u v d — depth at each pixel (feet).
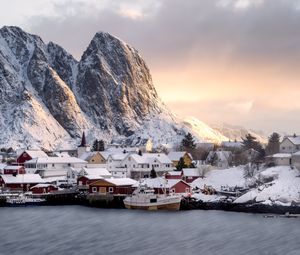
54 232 408.26
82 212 526.57
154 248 351.67
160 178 618.03
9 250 346.74
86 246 357.61
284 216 486.38
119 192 602.44
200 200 557.74
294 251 341.62
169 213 516.73
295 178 595.47
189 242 369.71
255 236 388.98
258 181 613.52
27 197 602.44
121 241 373.40
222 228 422.82
